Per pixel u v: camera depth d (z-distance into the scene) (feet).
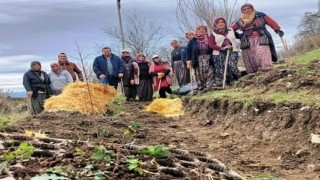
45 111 32.19
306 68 31.04
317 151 19.27
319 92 24.70
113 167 13.78
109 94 34.91
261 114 24.45
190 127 28.73
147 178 13.19
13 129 21.45
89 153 15.47
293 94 25.53
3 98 76.13
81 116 29.91
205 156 18.45
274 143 21.67
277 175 18.10
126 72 48.80
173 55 49.01
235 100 27.86
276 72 31.45
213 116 29.63
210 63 39.06
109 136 22.89
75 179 12.52
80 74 44.65
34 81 38.68
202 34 39.32
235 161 19.99
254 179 17.26
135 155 15.89
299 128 21.16
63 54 43.57
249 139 23.32
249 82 32.86
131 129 24.81
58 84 40.16
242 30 37.50
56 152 15.43
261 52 36.29
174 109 34.96
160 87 48.60
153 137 24.11
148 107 37.09
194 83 45.11
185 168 14.97
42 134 20.74
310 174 18.12
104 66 46.09
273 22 37.11
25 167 13.48
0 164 13.28
